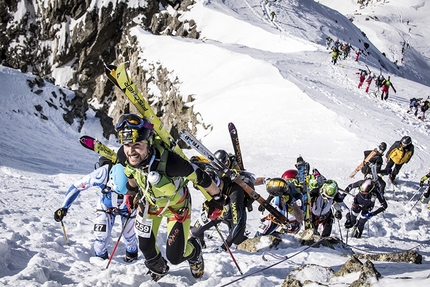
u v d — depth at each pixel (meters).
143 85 46.88
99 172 4.93
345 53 40.41
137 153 3.52
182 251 4.06
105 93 57.22
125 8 57.47
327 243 6.05
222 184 4.75
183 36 55.06
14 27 60.97
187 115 33.44
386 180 14.33
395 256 5.01
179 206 4.03
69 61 60.31
